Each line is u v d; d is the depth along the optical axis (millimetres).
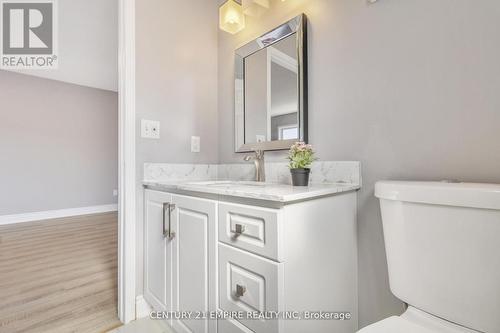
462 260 665
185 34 1698
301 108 1268
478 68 805
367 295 1067
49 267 2160
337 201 998
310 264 868
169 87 1610
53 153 4281
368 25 1058
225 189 943
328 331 947
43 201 4176
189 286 1114
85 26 2750
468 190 646
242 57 1636
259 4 1438
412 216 760
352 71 1108
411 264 766
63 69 3850
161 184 1318
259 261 802
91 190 4695
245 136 1627
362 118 1077
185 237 1145
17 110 3953
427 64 906
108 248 2662
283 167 1378
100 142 4812
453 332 657
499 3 769
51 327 1356
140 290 1466
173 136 1628
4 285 1831
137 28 1467
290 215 789
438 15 881
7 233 3252
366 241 1067
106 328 1352
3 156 3840
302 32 1266
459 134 840
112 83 4504
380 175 1023
